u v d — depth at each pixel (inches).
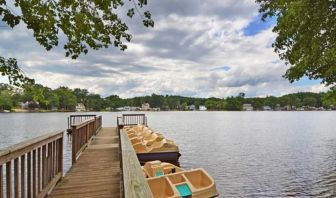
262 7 319.3
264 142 1161.4
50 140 191.8
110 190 199.3
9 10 146.8
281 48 306.3
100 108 5536.4
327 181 549.6
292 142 1168.8
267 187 511.8
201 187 277.3
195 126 2127.2
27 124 2102.6
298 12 232.1
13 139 1193.4
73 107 5032.0
